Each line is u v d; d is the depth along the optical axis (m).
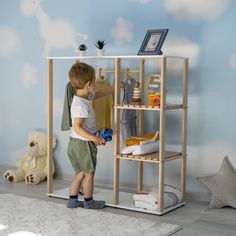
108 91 3.29
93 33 3.79
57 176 4.07
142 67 3.47
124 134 3.36
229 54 3.25
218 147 3.33
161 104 2.94
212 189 3.18
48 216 2.92
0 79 4.33
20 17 4.15
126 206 3.12
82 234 2.59
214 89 3.32
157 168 3.57
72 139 3.15
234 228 2.75
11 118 4.30
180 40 3.41
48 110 3.45
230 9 3.22
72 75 3.11
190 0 3.35
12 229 2.66
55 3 3.96
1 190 3.61
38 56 4.09
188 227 2.75
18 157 4.29
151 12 3.51
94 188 3.66
